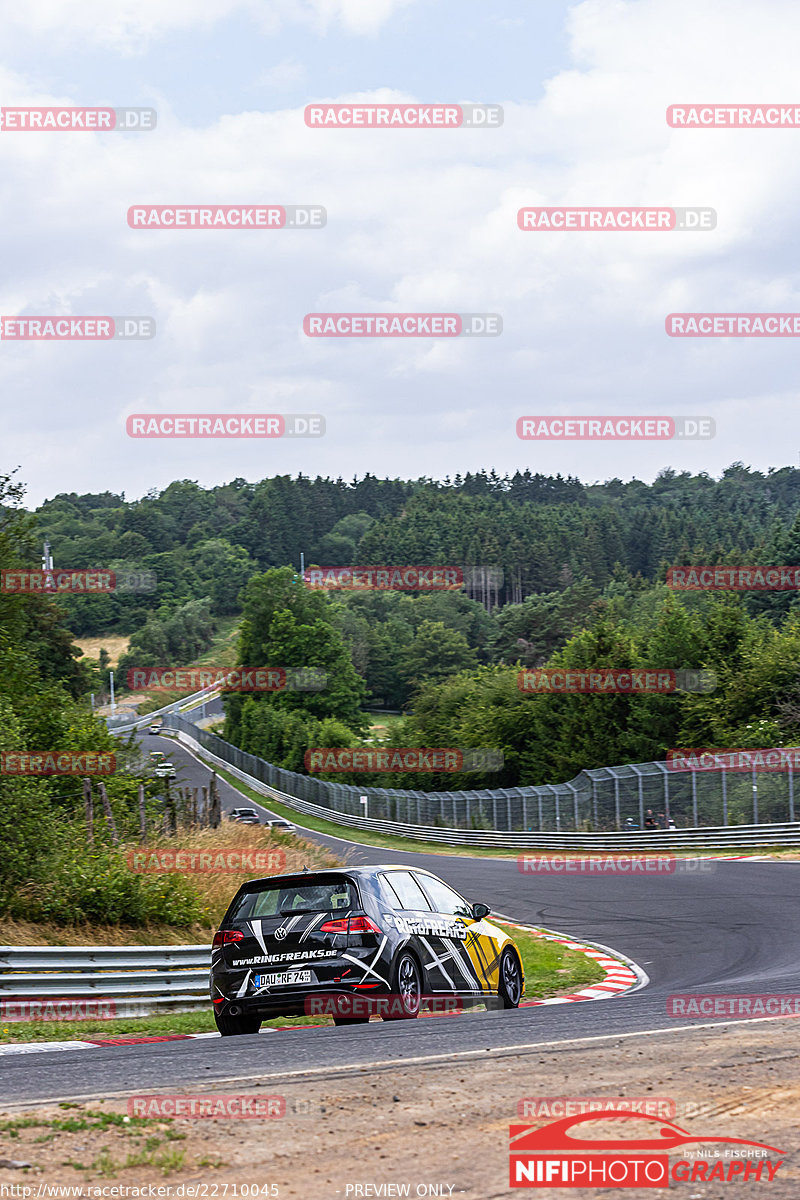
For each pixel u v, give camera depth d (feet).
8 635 108.06
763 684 163.73
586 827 153.28
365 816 230.68
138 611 645.10
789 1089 19.31
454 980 36.86
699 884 98.12
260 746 348.79
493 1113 18.22
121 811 87.66
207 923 64.08
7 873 58.18
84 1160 16.02
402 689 469.16
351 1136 17.08
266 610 399.03
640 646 209.97
